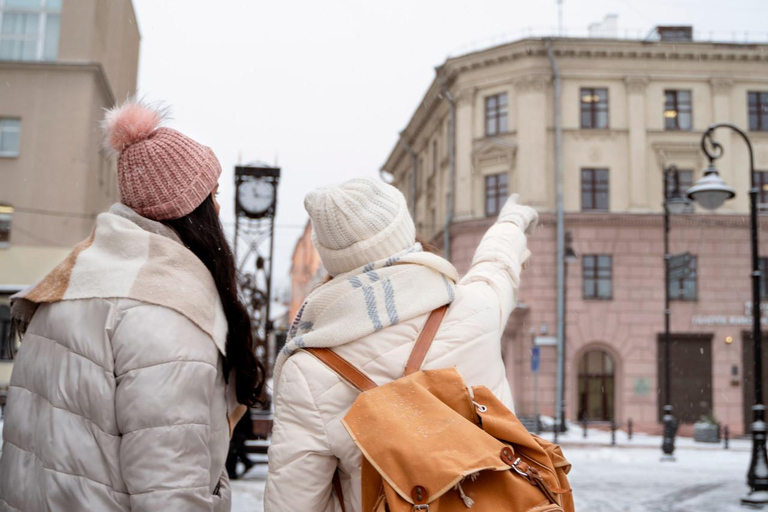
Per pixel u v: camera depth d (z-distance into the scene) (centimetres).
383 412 167
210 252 203
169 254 190
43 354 183
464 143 2839
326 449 183
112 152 209
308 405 184
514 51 2722
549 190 2688
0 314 2078
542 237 2659
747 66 2758
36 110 2086
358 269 196
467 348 190
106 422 174
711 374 2658
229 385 211
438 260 194
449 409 168
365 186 201
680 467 1523
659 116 2738
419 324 189
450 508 159
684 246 2692
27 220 2086
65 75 2083
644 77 2731
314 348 189
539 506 158
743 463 1638
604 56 2730
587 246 2670
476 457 158
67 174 2084
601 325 2645
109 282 181
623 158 2711
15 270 2069
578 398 2664
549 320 2627
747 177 2728
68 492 171
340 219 195
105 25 2048
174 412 173
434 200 3222
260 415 1034
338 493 193
